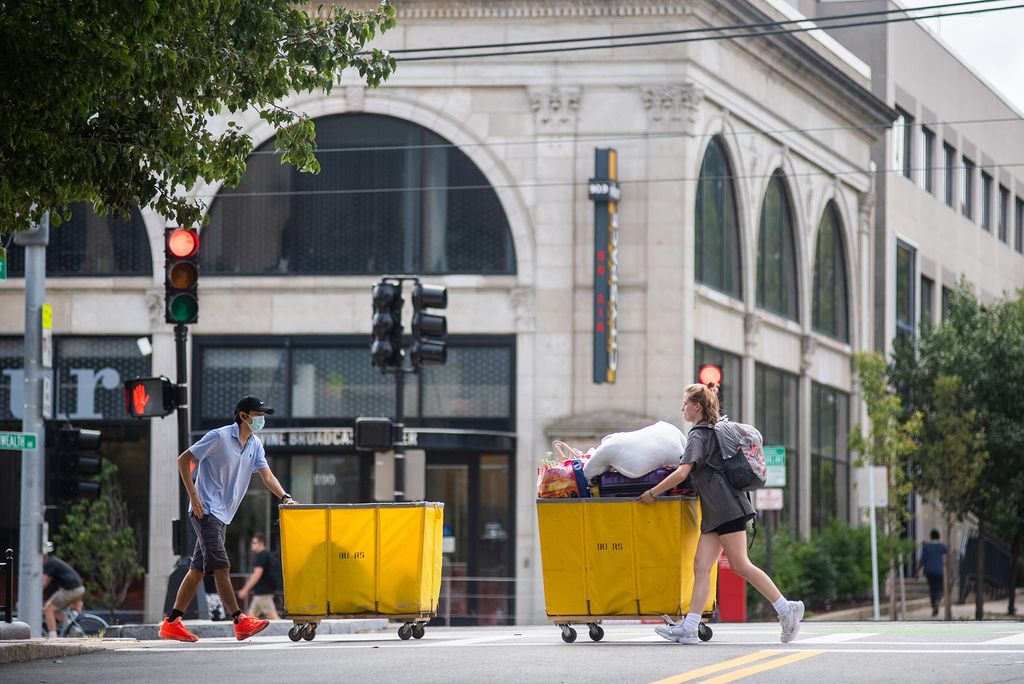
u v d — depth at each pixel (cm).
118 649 3519
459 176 8300
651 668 2750
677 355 8094
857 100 10488
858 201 10856
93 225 8388
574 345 8138
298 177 8381
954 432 8856
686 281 8162
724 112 8700
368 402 8281
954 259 13262
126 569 7969
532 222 8206
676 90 8206
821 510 10225
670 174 8181
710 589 3444
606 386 8106
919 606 9931
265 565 6812
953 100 13400
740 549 3284
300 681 2664
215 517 3706
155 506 8169
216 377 8325
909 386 9412
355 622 5231
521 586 8050
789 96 9638
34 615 5403
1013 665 2712
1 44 3170
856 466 8750
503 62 8262
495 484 8162
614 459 3391
